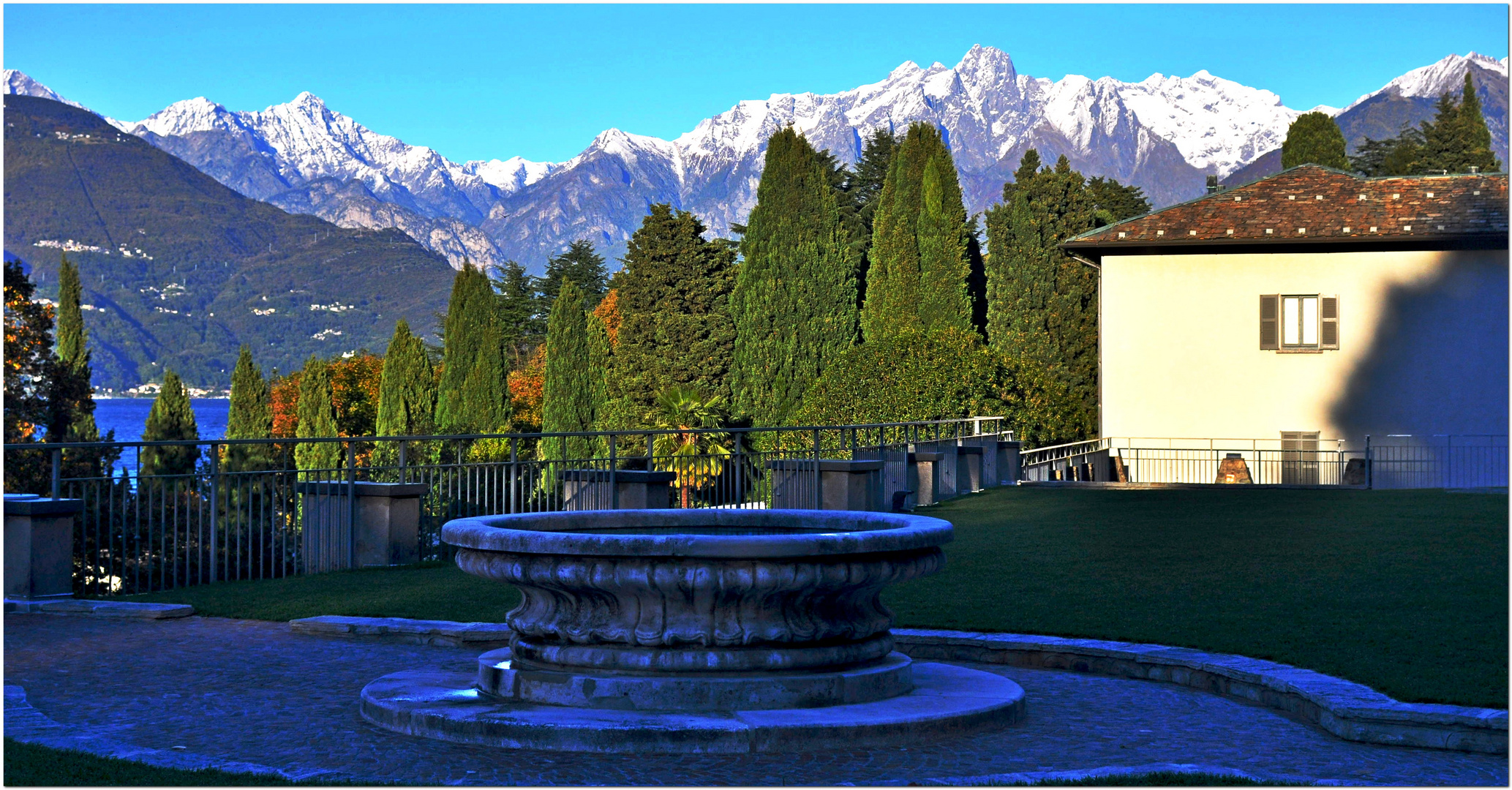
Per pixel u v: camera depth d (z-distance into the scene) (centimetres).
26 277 3853
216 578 1238
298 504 1267
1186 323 3095
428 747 593
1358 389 2997
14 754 540
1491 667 697
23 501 1046
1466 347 2938
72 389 3931
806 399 3250
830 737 591
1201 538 1271
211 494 1175
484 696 654
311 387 5806
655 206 4931
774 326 4394
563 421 4819
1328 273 3014
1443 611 864
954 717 618
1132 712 674
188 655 829
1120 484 2153
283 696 705
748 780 538
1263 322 3053
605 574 615
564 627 641
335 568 1275
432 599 1030
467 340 5331
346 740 607
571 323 4853
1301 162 4425
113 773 514
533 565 630
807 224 4412
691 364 4841
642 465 1667
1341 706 621
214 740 606
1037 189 4262
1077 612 906
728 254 5078
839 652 645
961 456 2048
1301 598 929
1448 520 1373
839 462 1669
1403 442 2966
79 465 3594
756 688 620
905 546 645
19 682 737
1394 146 6650
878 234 4294
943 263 4191
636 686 618
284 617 971
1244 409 3062
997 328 4247
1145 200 5594
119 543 1739
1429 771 556
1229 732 630
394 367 5544
